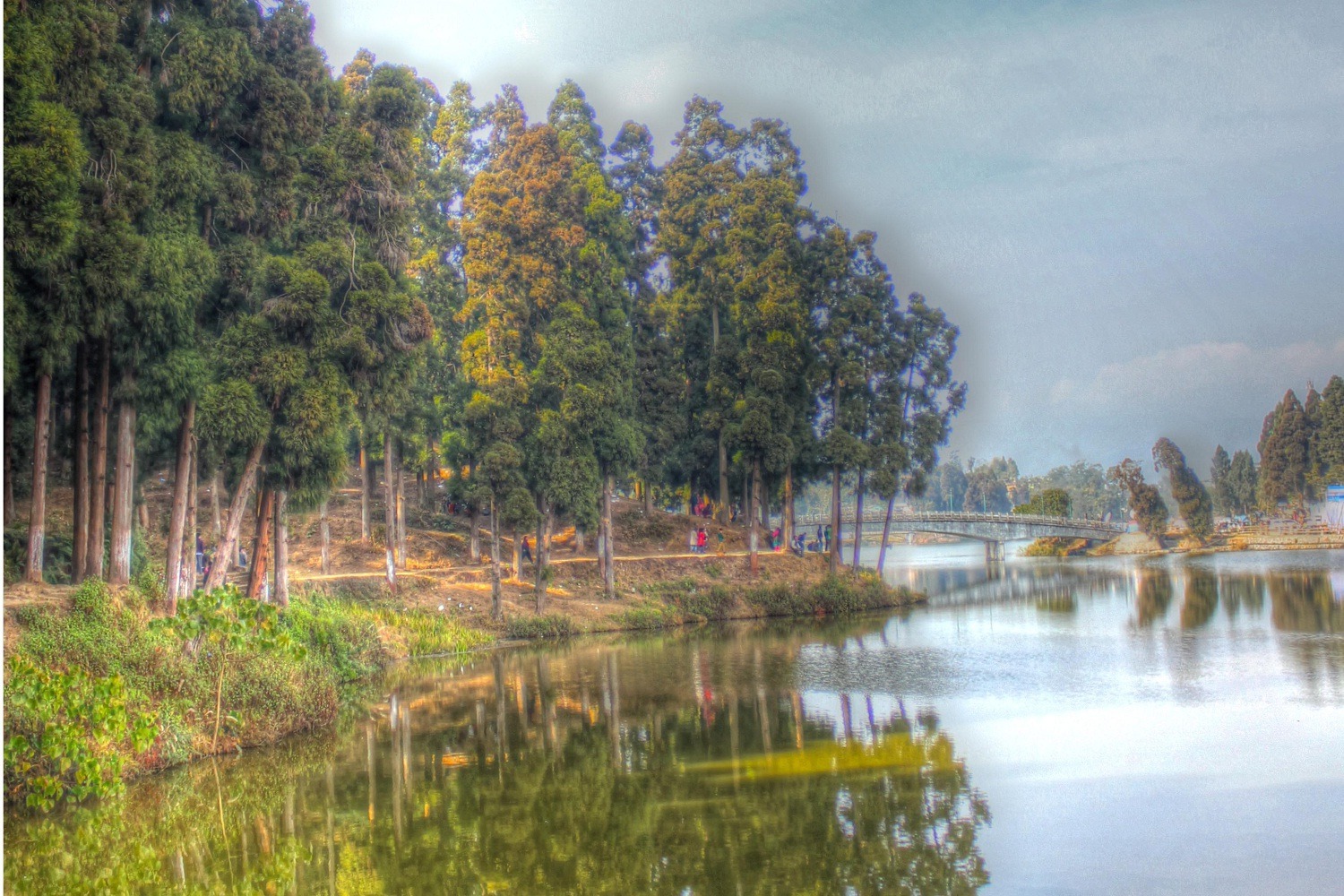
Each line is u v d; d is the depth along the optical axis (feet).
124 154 71.05
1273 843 50.60
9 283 62.80
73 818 58.49
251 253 84.12
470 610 146.82
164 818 58.75
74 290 67.41
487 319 155.84
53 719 59.57
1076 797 59.67
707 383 189.16
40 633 66.95
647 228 204.85
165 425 80.28
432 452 180.14
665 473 199.52
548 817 58.90
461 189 168.04
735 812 59.16
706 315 202.80
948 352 200.23
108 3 73.97
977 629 148.77
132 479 82.38
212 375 79.51
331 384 82.89
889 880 47.62
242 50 82.99
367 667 113.60
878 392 197.77
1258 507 419.33
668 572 183.42
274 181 85.76
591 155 171.42
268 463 86.79
